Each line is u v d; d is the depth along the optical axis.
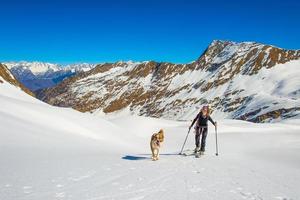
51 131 31.30
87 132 37.00
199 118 21.81
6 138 24.02
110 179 13.08
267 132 61.78
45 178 12.78
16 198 9.90
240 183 13.08
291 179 14.83
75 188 11.37
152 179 13.30
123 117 67.69
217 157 22.75
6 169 14.23
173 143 45.41
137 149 31.20
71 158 18.69
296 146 45.09
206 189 11.73
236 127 65.94
